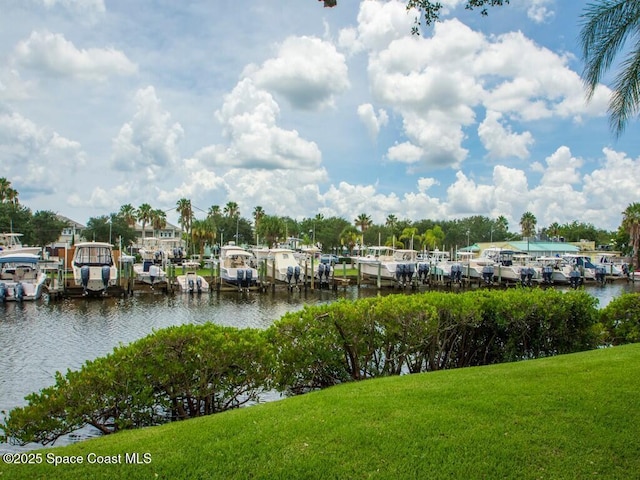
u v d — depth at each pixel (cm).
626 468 459
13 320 2548
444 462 466
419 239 8625
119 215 9000
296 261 4491
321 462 463
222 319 2716
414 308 887
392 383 732
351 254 8669
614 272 5516
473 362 995
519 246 7706
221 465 460
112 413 662
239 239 9794
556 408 589
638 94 822
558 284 4956
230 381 728
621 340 1206
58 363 1597
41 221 7125
